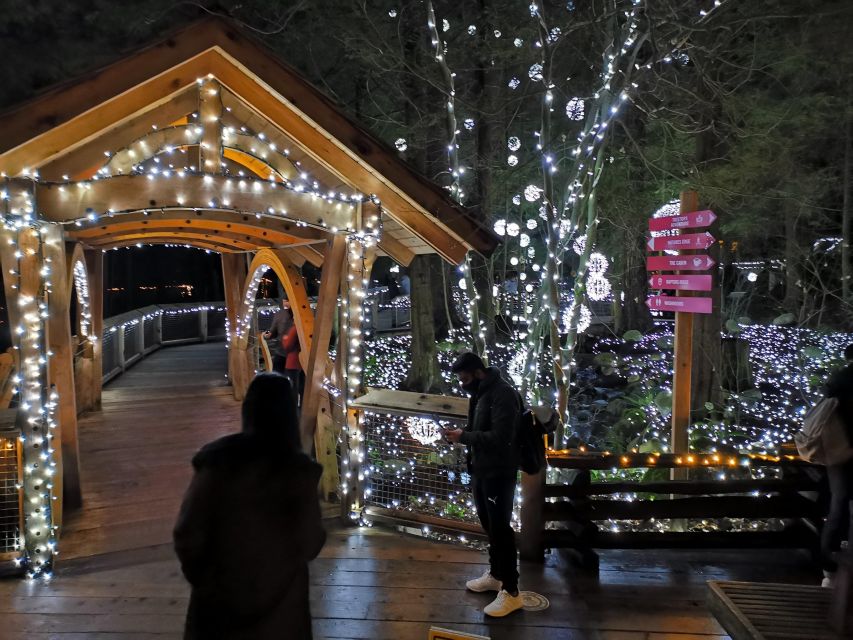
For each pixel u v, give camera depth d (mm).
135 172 4879
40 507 3996
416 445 5227
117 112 4121
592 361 14109
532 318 6418
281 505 1984
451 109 6336
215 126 4480
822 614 2346
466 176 10320
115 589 3783
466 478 4922
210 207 4242
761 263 15156
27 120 3654
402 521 4688
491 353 10320
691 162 8508
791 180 9125
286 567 1989
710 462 4168
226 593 1941
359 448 4816
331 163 4676
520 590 3732
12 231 3947
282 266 6641
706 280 4855
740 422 9773
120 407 8719
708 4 7781
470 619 3402
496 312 8070
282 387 2092
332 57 10820
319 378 5098
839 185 13305
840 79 9156
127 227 6219
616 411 10531
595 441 9547
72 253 6141
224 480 1957
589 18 6523
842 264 13688
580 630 3295
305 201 4547
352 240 4816
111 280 23750
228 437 2057
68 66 6980
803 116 8805
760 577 3938
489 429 3494
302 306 6305
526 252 9234
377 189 4766
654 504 4168
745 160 8266
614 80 6633
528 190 5559
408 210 4832
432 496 4984
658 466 4172
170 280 25922
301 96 4266
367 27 9945
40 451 3998
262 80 4195
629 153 9328
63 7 6992
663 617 3430
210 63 4355
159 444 6930
